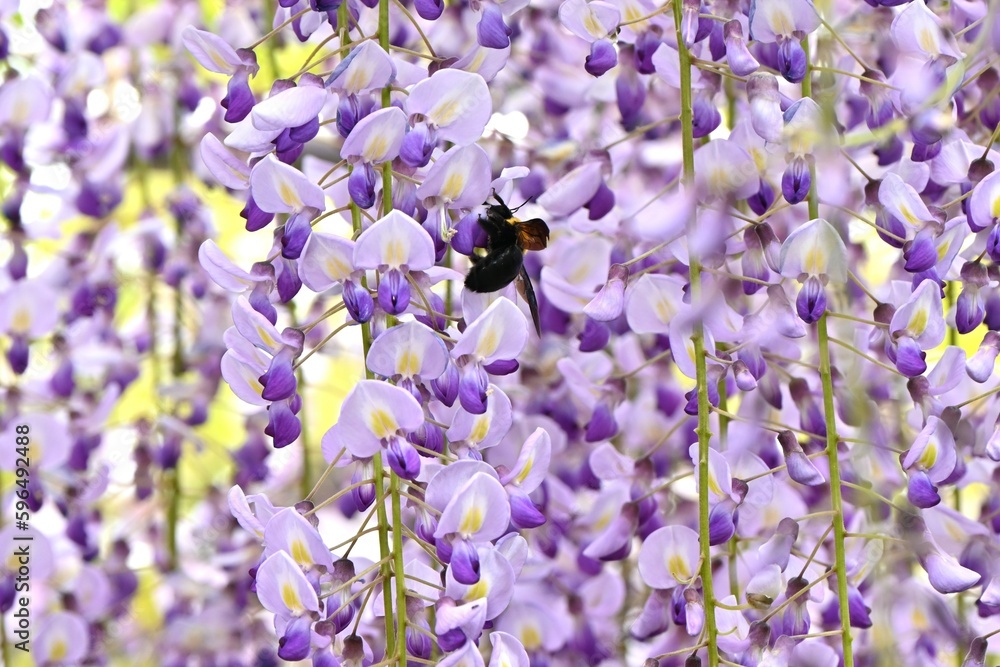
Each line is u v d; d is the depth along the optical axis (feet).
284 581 3.72
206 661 4.40
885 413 3.88
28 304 4.39
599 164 4.11
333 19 3.84
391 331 3.73
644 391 4.31
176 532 4.53
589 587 4.24
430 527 3.77
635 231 4.09
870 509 3.84
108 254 4.51
